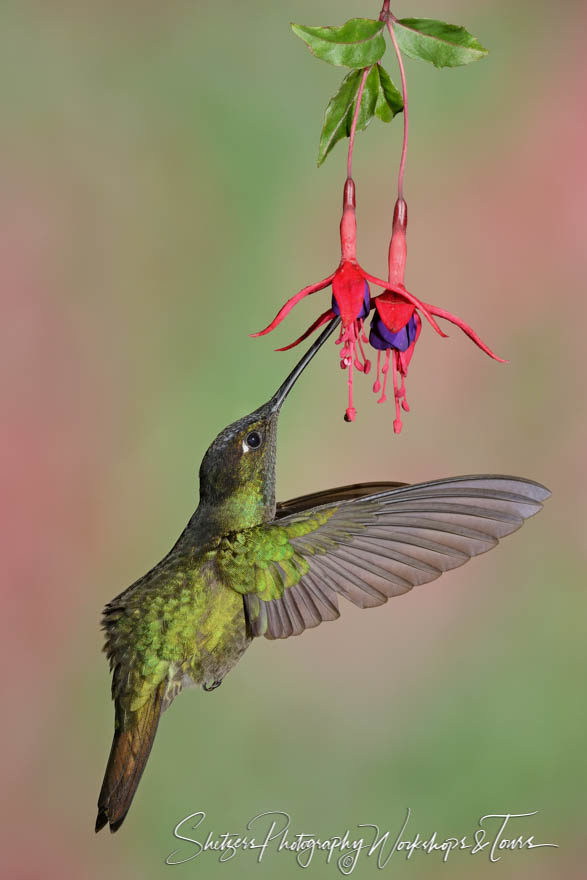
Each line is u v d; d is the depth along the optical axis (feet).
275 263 7.25
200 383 7.23
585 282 7.26
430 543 6.63
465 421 7.24
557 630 7.21
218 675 6.73
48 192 7.26
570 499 7.23
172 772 7.16
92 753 7.16
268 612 6.67
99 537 7.20
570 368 7.25
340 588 6.66
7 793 7.13
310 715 7.19
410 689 7.20
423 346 7.26
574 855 7.14
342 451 7.22
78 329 7.23
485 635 7.21
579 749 7.18
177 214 7.26
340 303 6.55
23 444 7.20
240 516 6.72
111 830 6.69
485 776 7.17
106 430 7.22
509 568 7.23
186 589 6.72
